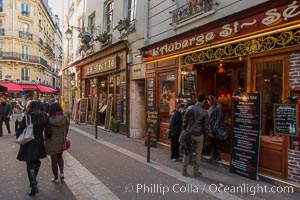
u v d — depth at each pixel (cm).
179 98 845
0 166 704
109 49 1382
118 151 883
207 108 829
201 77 830
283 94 565
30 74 4428
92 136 1217
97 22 1673
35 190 511
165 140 934
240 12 614
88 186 554
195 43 764
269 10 556
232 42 648
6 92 3644
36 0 4475
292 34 539
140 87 1194
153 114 971
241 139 620
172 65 908
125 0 1298
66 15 2767
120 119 1304
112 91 1427
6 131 1439
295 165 539
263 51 600
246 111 611
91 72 1731
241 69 777
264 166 599
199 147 618
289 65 555
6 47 4100
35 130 522
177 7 902
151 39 1043
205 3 773
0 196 503
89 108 1808
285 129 543
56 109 577
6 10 4097
